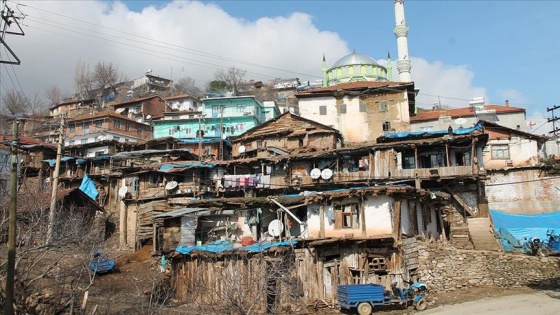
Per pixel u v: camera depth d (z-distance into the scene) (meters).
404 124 50.44
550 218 35.56
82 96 104.88
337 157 41.94
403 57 67.12
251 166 45.84
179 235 31.28
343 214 27.41
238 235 32.12
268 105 71.31
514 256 26.28
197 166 44.53
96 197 47.34
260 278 20.53
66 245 21.02
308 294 25.17
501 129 43.88
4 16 22.38
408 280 25.73
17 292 17.91
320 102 53.03
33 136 72.19
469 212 36.75
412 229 28.30
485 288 25.53
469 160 38.16
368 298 22.97
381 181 39.00
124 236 42.62
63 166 54.00
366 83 54.31
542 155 47.62
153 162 50.12
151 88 106.81
